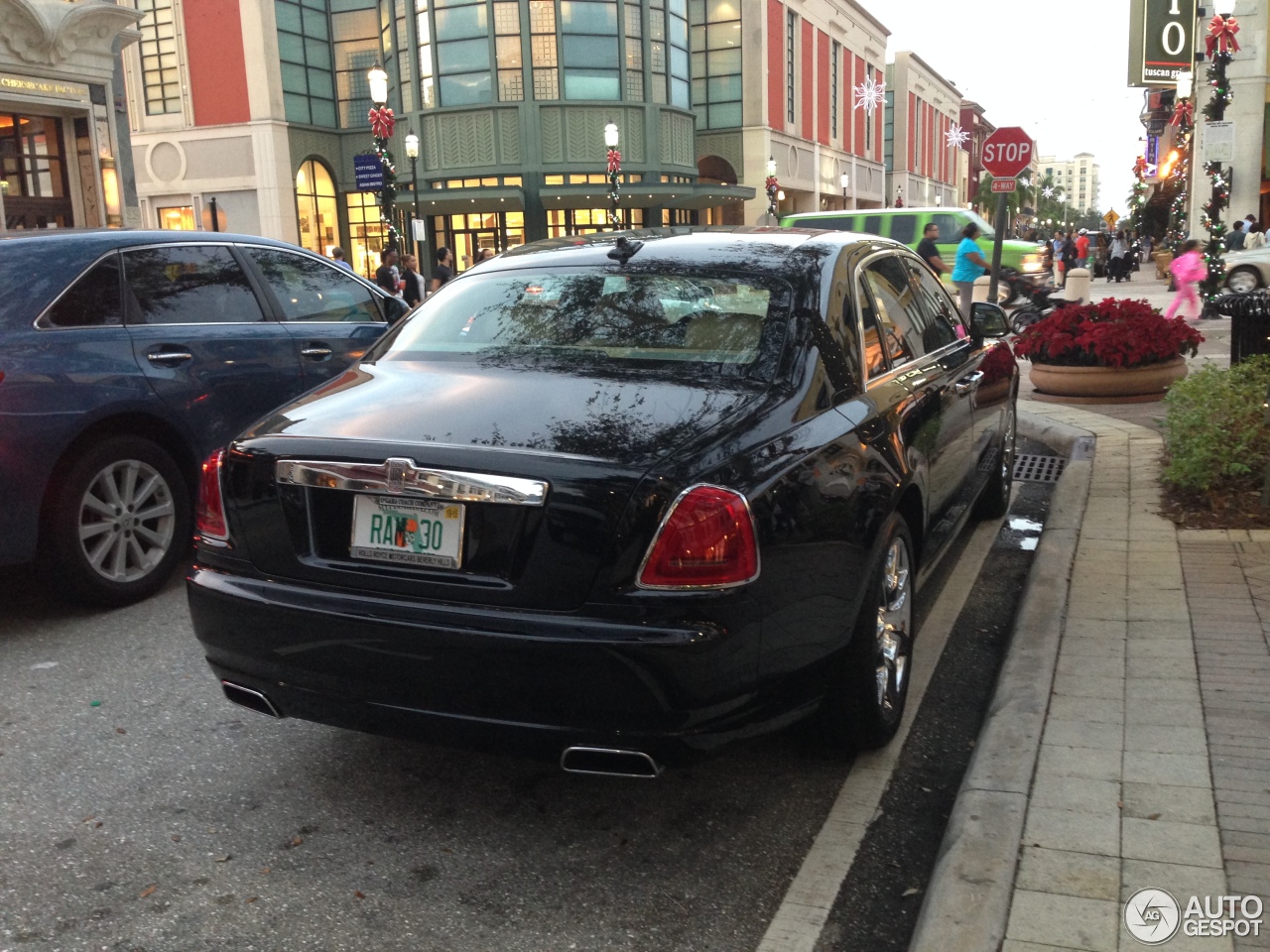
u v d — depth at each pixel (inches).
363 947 99.8
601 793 128.6
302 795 129.1
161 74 1441.9
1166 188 1622.8
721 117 1697.8
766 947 99.0
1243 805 108.0
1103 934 88.7
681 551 98.0
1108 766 117.4
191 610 118.2
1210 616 162.1
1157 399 374.0
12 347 175.3
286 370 223.5
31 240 191.3
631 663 96.6
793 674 109.3
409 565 105.3
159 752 140.8
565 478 98.9
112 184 785.6
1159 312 379.6
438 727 104.1
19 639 182.5
